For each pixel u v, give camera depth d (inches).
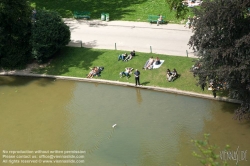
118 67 1844.2
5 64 1926.7
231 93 1446.9
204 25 1414.9
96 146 1390.3
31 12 1927.9
